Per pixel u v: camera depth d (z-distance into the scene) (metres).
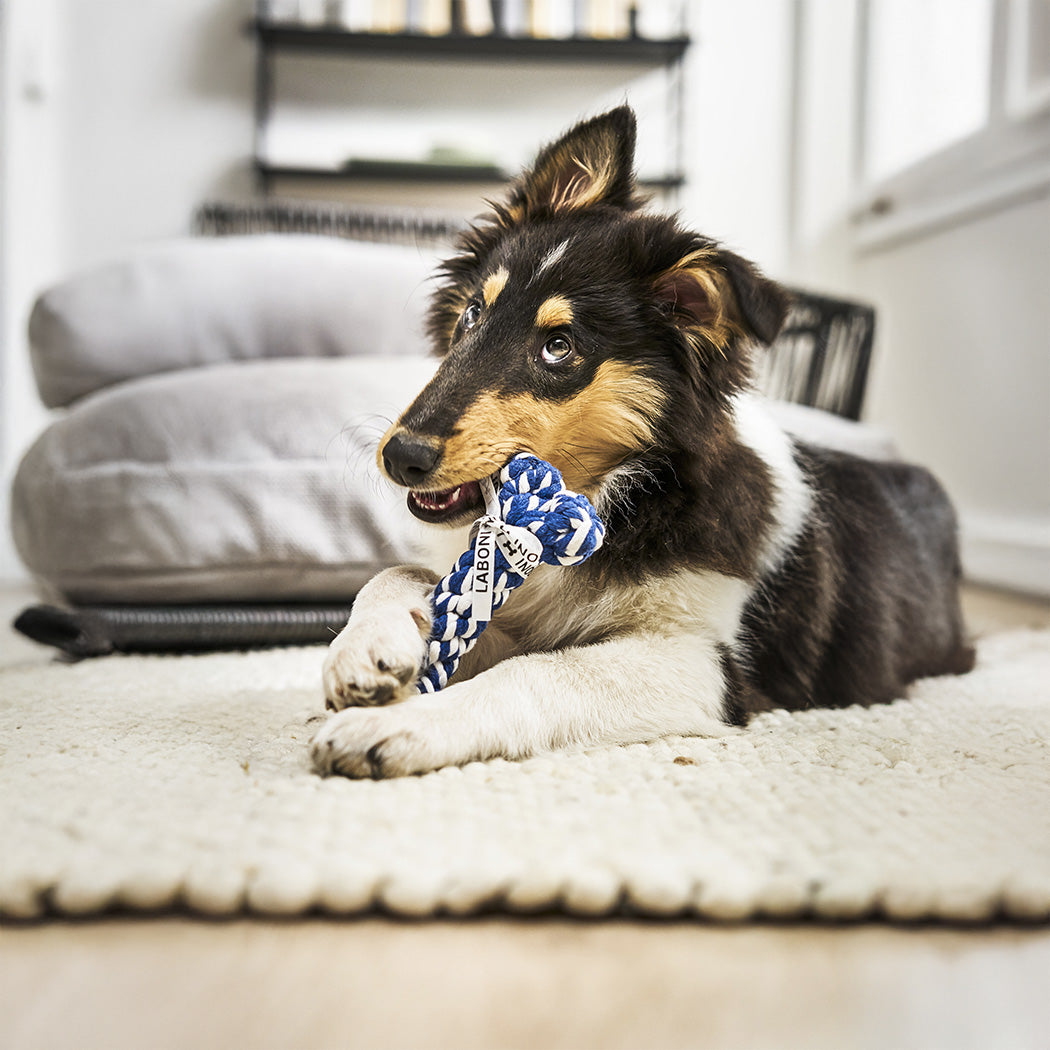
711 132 2.29
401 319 1.13
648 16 2.24
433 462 0.58
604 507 0.64
